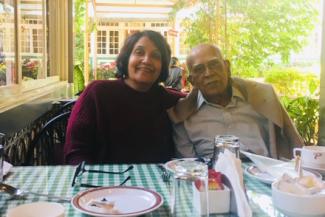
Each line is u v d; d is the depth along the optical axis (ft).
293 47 12.75
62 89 11.99
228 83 5.75
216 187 2.96
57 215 2.40
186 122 5.69
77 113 5.64
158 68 5.72
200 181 2.91
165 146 5.72
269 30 12.82
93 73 19.24
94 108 5.60
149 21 19.27
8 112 5.21
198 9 13.67
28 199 3.20
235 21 12.96
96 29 18.71
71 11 13.46
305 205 2.74
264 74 12.88
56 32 12.32
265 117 5.64
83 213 2.86
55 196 3.27
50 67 11.45
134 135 5.59
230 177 2.97
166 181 3.70
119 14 19.15
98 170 4.08
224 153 3.25
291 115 10.52
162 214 2.91
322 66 8.15
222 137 3.74
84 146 5.41
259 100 5.66
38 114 7.64
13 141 5.54
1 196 3.25
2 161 3.68
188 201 2.93
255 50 12.91
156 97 5.85
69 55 13.55
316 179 3.14
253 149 5.43
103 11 18.70
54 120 6.24
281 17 12.70
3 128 4.95
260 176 3.76
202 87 5.59
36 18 9.00
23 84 7.46
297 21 12.64
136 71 5.58
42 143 6.17
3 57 6.23
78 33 17.29
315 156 3.75
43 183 3.64
